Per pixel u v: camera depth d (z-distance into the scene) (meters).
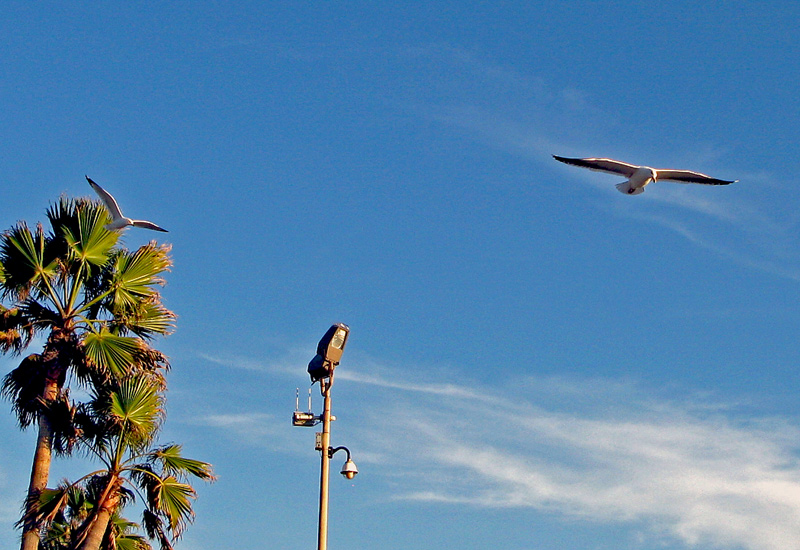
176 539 19.94
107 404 19.83
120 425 19.72
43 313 21.22
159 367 21.42
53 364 20.62
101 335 20.88
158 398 20.33
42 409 20.09
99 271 21.89
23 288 21.12
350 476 16.39
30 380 20.50
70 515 20.23
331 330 16.75
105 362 20.48
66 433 20.11
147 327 21.84
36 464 19.83
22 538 19.28
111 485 19.80
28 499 19.48
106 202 20.97
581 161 16.41
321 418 16.83
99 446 20.20
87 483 20.09
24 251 21.19
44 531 19.72
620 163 16.31
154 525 20.17
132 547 20.19
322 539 16.03
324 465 16.53
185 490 20.14
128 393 19.94
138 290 21.77
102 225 21.50
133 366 20.92
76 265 21.56
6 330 20.84
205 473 20.47
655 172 16.16
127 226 20.97
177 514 19.97
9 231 21.31
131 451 20.22
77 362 20.78
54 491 19.59
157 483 19.95
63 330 21.03
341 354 16.81
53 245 21.62
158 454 20.30
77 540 19.22
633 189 16.20
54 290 21.39
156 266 22.08
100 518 19.45
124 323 21.62
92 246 21.41
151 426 20.08
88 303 21.44
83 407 20.33
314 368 16.66
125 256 21.98
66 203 21.95
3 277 21.12
